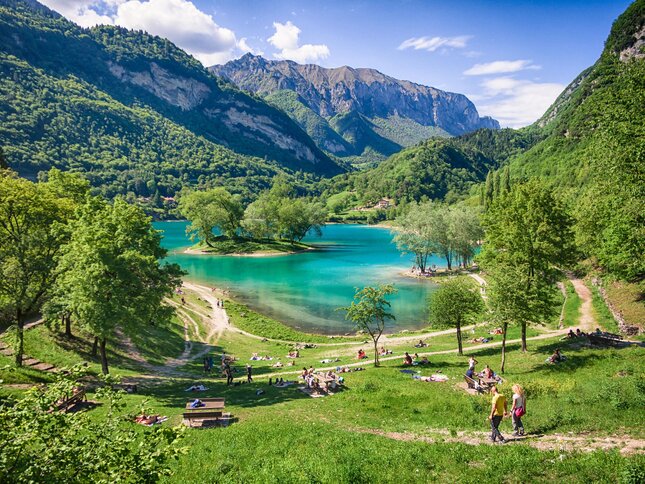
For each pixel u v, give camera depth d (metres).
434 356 40.03
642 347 30.52
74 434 9.44
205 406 24.19
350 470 13.99
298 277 100.25
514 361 33.22
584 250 60.81
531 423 17.92
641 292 47.34
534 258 38.34
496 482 12.60
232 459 16.77
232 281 95.38
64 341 36.88
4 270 29.34
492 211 50.69
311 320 64.81
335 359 42.62
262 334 56.03
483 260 48.56
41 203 33.75
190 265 118.94
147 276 32.19
